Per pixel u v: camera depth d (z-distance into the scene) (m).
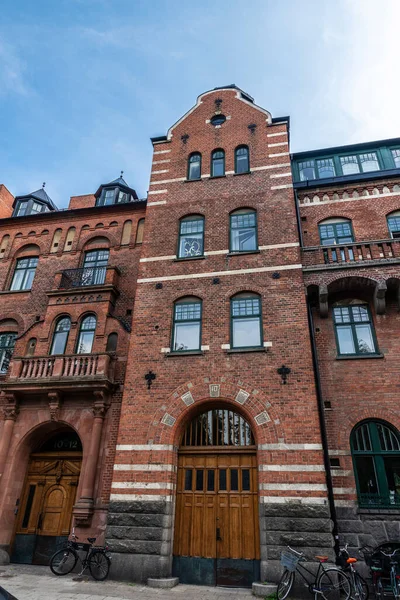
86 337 15.63
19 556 12.79
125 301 16.41
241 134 17.47
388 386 12.48
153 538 10.88
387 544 10.73
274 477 10.89
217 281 14.29
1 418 14.28
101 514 12.16
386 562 9.84
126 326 15.21
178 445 12.29
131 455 11.99
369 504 11.27
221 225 15.49
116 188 21.78
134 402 12.73
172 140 18.25
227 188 16.28
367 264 13.38
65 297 16.47
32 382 13.74
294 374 12.08
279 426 11.48
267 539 10.28
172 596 9.30
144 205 18.69
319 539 10.07
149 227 16.16
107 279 16.53
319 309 13.78
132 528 11.08
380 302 13.32
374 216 15.57
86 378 13.45
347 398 12.55
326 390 12.77
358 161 17.38
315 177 17.38
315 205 16.34
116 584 10.25
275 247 14.41
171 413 12.35
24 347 15.82
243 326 13.42
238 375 12.45
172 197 16.69
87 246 18.67
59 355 14.19
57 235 19.34
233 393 12.22
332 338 13.46
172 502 11.46
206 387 12.48
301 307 13.07
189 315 14.09
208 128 18.09
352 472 11.60
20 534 13.11
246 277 14.11
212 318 13.63
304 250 14.43
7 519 12.92
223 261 14.64
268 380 12.17
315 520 10.27
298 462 10.95
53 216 19.67
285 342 12.62
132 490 11.52
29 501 13.55
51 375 13.94
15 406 14.04
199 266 14.77
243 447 11.92
